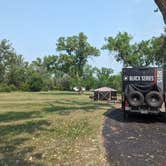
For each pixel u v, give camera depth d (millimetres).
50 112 22078
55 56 87312
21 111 23500
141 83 16344
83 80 90688
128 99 16031
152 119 16875
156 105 15625
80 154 8703
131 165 7484
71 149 9359
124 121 16047
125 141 10562
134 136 11562
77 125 14484
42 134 12125
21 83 98750
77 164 7719
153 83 16016
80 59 87438
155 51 61844
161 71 16000
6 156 8625
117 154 8641
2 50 86250
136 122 15688
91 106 28922
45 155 8664
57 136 11625
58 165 7672
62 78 112312
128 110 16156
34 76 100812
